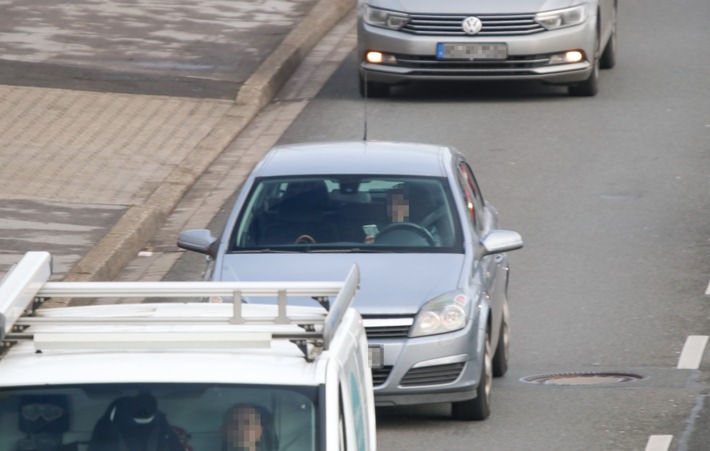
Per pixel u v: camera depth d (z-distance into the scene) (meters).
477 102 75.69
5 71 75.19
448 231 40.44
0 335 20.25
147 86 74.06
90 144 65.75
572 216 58.69
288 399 20.50
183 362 20.80
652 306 49.16
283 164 42.59
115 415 20.69
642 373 42.84
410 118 72.31
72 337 20.66
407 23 74.06
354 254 39.59
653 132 69.69
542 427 37.84
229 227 40.72
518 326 47.59
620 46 86.88
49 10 88.62
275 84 76.94
